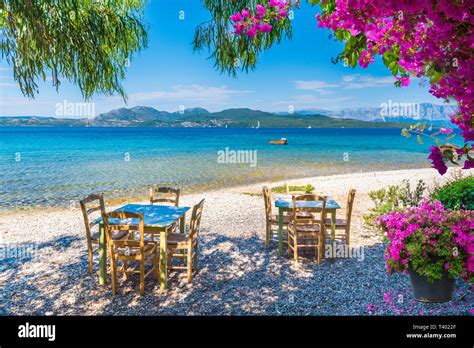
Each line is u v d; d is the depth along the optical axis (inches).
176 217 224.5
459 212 174.1
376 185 602.2
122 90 179.3
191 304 191.5
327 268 240.7
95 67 164.7
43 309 186.1
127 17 179.9
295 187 598.9
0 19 145.5
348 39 96.6
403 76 83.1
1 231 346.0
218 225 361.1
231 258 264.5
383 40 75.0
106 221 199.0
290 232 271.6
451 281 173.5
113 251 201.6
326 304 188.4
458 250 163.9
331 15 83.8
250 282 219.9
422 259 169.6
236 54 170.6
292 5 100.3
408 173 800.9
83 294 204.2
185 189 644.7
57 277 229.3
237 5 163.5
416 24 68.7
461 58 62.3
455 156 68.1
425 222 172.9
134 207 253.0
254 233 332.2
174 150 1888.5
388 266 183.9
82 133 5118.1
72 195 590.2
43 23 144.4
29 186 693.9
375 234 318.3
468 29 59.7
